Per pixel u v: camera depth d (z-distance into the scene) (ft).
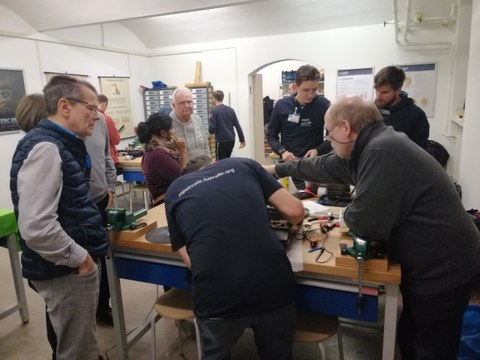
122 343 6.29
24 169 4.29
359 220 4.02
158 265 5.60
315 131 8.60
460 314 4.17
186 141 10.05
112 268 5.88
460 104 15.12
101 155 7.70
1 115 14.19
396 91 7.31
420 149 4.02
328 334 4.83
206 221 4.00
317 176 5.66
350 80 17.87
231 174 4.33
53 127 4.59
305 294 4.77
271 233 4.16
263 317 4.03
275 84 28.35
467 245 4.04
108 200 8.02
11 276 10.29
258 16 17.95
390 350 4.43
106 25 18.86
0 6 13.89
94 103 4.88
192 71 21.17
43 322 8.08
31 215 4.18
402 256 4.17
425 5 15.21
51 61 16.10
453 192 4.07
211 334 4.02
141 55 21.45
